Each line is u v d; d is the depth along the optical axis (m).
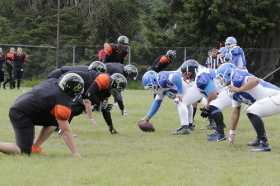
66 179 6.87
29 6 43.09
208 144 10.16
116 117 14.45
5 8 43.19
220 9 31.45
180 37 34.31
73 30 41.69
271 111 9.41
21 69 26.00
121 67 11.95
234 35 32.56
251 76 9.40
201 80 10.55
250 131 12.08
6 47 31.55
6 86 29.03
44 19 42.19
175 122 13.52
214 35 32.94
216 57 18.80
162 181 6.85
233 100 10.02
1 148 8.20
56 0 42.81
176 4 34.44
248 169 7.75
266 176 7.29
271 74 29.66
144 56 32.06
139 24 40.84
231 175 7.30
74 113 10.10
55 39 41.47
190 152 9.19
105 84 9.98
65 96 8.18
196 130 12.21
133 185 6.63
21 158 8.05
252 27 32.03
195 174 7.32
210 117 11.20
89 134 11.30
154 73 11.52
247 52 31.44
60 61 32.34
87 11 41.31
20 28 41.94
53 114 8.25
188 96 11.52
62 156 8.50
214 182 6.87
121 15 40.88
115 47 14.87
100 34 40.88
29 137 8.30
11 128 11.84
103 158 8.40
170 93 11.56
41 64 32.84
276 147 9.95
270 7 32.12
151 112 11.78
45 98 8.16
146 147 9.70
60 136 10.80
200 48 31.09
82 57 32.28
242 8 31.66
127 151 9.22
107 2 40.31
